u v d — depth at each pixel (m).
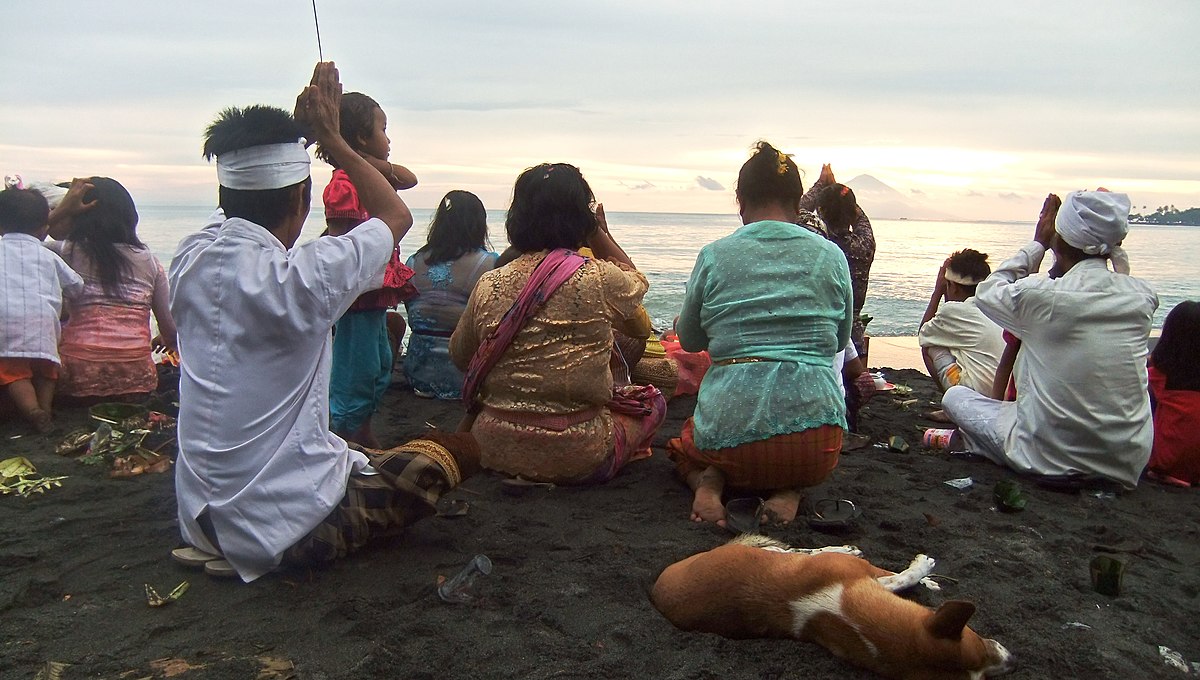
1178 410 4.62
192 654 2.65
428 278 5.71
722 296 3.88
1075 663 2.70
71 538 3.48
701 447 3.89
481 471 4.35
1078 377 4.33
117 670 2.56
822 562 2.74
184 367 3.00
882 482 4.46
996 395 5.01
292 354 2.94
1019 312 4.52
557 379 3.97
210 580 3.12
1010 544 3.63
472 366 4.09
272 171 2.92
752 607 2.74
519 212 4.08
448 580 3.10
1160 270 26.52
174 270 2.97
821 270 3.84
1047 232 4.84
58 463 4.47
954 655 2.42
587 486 4.22
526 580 3.17
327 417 3.09
